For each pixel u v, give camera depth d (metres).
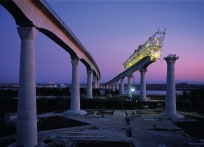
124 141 29.17
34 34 28.47
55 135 32.16
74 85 56.97
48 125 40.66
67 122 44.06
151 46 68.50
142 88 82.12
